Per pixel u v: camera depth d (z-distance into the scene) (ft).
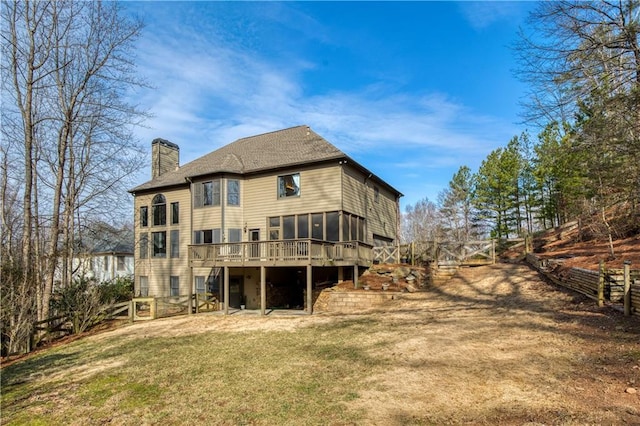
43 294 52.19
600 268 28.81
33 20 52.75
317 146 62.80
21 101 53.52
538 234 74.33
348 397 18.47
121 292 74.08
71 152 61.67
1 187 56.49
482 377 19.12
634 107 28.02
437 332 29.27
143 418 18.39
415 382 19.53
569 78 32.53
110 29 57.72
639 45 29.45
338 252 51.78
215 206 63.62
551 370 18.89
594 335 22.99
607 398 15.15
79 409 20.40
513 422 14.12
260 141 75.66
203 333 39.55
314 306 50.52
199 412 18.48
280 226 60.18
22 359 36.55
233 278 63.82
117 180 64.80
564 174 65.57
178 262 69.41
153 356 30.66
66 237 60.39
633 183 31.01
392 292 47.34
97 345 38.19
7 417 20.03
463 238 129.59
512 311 32.65
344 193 57.00
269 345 31.45
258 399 19.42
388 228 78.64
